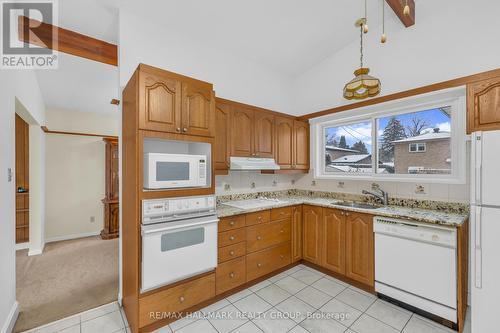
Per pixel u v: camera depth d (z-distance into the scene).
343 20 2.71
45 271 2.96
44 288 2.54
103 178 4.58
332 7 2.51
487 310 1.70
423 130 2.64
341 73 3.26
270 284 2.65
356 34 2.97
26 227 3.91
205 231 2.07
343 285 2.62
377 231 2.33
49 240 4.07
